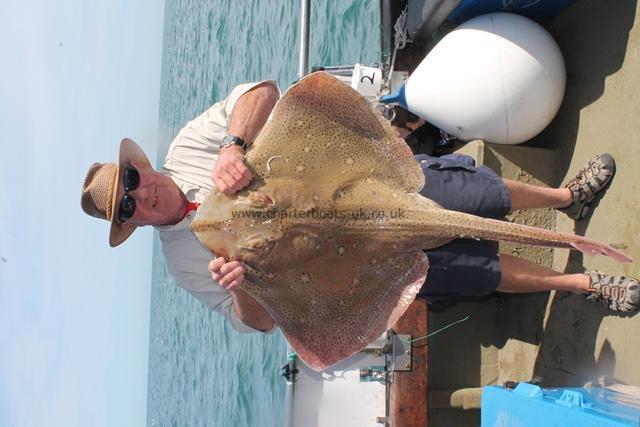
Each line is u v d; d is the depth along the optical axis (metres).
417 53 4.99
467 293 3.73
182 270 3.75
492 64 3.90
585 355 3.64
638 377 3.24
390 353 4.06
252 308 3.44
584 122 3.95
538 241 2.81
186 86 22.28
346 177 3.07
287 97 3.02
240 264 2.99
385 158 3.08
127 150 3.46
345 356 3.07
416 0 4.44
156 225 3.60
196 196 3.70
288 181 3.06
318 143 3.07
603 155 3.65
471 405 4.24
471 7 4.18
